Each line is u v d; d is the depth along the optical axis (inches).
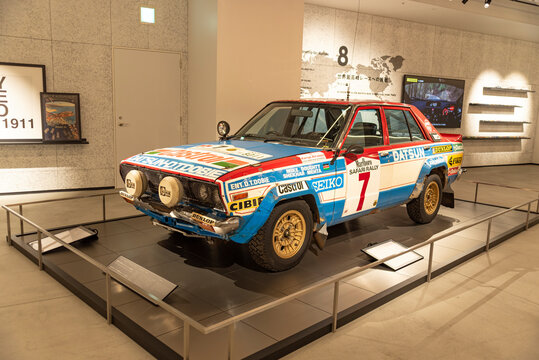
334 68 394.3
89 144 307.0
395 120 199.3
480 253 188.9
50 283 145.1
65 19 286.7
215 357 100.8
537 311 135.3
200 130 315.3
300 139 173.5
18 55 276.5
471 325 124.6
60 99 289.1
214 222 128.5
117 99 310.7
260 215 136.1
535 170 514.0
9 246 181.2
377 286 145.9
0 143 275.7
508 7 408.5
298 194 146.3
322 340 113.5
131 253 169.0
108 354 104.6
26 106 281.7
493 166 536.1
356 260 168.2
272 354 102.5
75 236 179.8
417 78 445.4
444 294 145.2
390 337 116.3
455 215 253.3
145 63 316.2
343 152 165.2
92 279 144.3
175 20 321.7
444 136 245.0
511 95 534.6
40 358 102.2
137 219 218.4
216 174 131.2
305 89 382.0
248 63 293.6
